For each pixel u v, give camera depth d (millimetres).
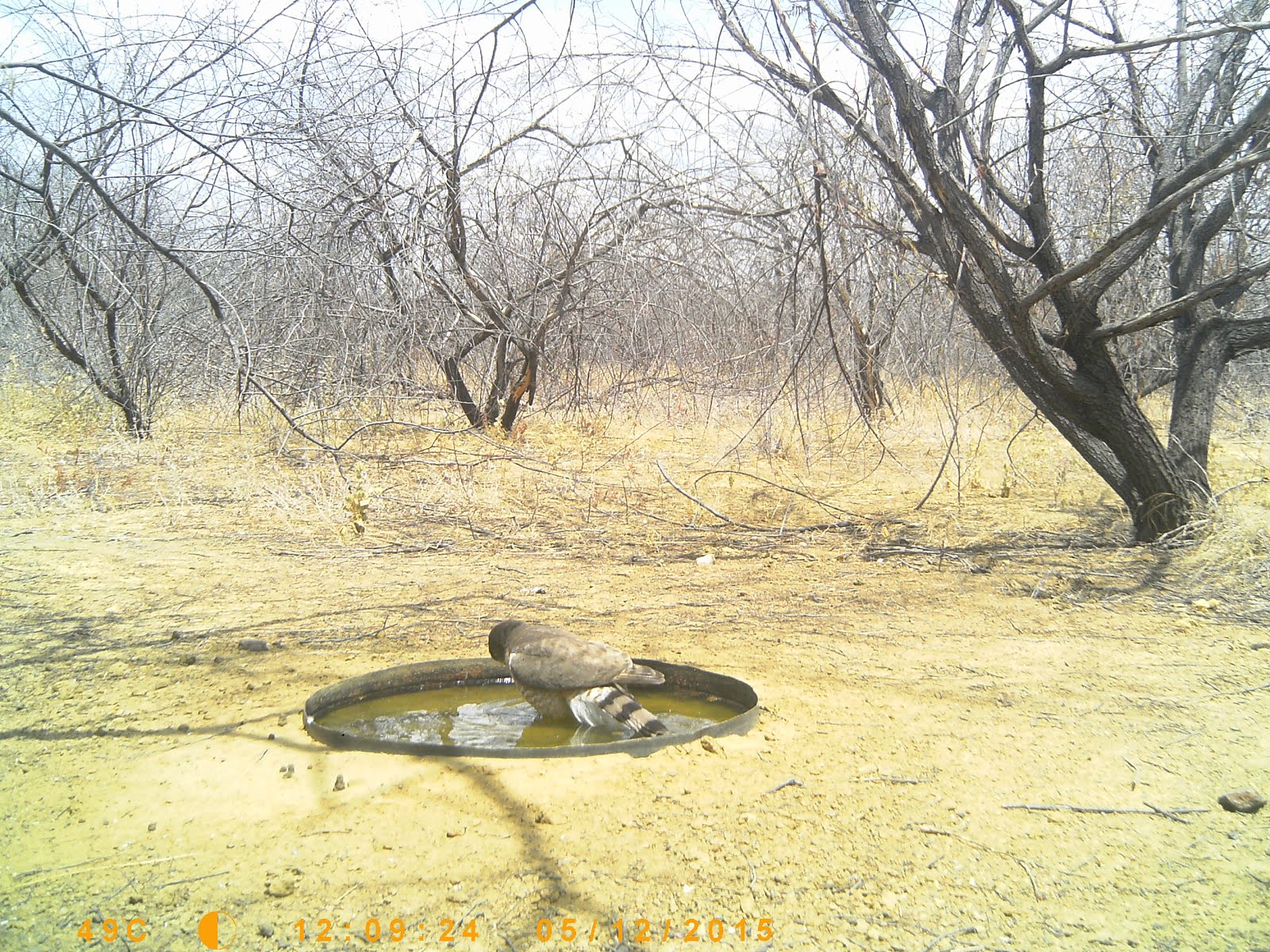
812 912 3314
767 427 11625
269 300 10734
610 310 13844
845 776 4227
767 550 8484
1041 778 4223
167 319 12812
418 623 6457
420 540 8859
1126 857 3645
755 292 11781
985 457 11820
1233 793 3975
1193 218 8625
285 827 3812
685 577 7633
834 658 5699
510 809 3918
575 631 6223
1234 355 8273
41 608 6805
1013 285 7730
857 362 10547
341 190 10250
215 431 13500
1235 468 10258
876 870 3551
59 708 5035
